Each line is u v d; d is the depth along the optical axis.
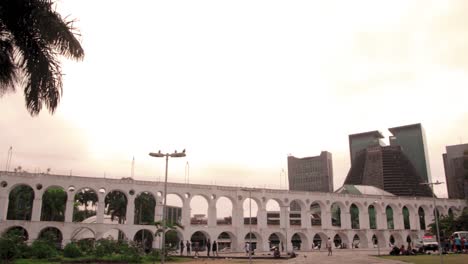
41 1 20.78
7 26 20.58
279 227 97.00
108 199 100.56
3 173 74.44
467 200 117.94
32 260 49.00
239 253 81.69
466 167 124.38
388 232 110.75
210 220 90.19
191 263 51.22
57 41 21.19
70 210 78.06
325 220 103.94
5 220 72.94
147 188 84.62
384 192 148.38
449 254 59.72
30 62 20.83
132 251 55.72
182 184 88.12
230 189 93.25
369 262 48.44
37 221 75.06
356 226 139.75
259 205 96.25
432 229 103.50
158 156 41.72
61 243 75.81
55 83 21.31
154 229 82.81
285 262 52.12
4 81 20.12
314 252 81.38
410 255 60.62
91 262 49.41
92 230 79.00
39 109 21.09
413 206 116.62
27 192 96.50
